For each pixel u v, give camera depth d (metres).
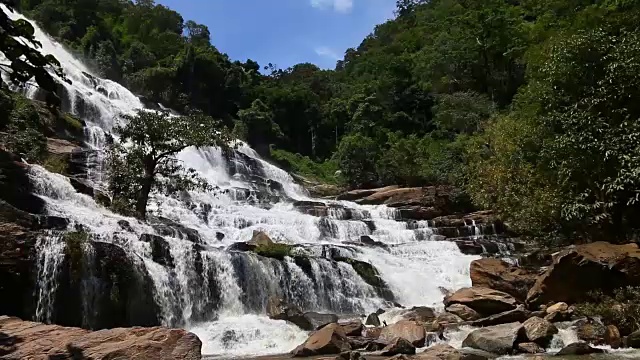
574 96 21.08
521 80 56.91
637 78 18.23
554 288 16.23
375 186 44.41
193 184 23.58
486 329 12.97
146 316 14.96
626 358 11.09
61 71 6.21
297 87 71.94
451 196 33.88
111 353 7.85
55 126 29.23
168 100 55.47
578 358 11.16
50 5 57.00
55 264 13.84
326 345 11.98
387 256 22.84
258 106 61.50
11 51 5.78
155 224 20.50
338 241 25.98
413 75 68.25
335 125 67.25
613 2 47.22
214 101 60.88
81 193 20.95
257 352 12.70
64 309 13.63
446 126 53.09
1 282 13.00
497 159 28.95
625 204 19.23
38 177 19.39
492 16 59.81
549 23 58.84
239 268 17.41
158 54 64.69
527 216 22.73
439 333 13.55
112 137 33.56
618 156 17.30
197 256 16.75
